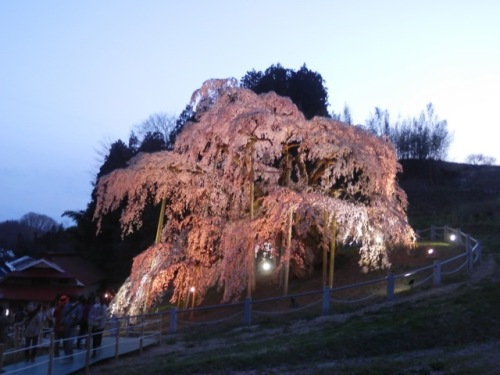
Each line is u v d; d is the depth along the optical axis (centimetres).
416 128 7462
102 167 5512
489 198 5875
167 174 3048
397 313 2183
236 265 2809
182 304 3262
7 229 11356
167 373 1694
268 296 2991
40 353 2080
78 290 4381
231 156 2934
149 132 6297
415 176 7238
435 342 1872
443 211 5684
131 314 2841
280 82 4997
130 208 3123
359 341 1873
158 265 2956
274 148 2984
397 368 1526
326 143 2908
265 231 2872
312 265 3250
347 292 2762
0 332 1975
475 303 2148
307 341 1933
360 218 2820
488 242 3672
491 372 1396
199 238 2967
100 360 1878
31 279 4425
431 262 3055
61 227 8381
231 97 3081
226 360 1766
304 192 2889
